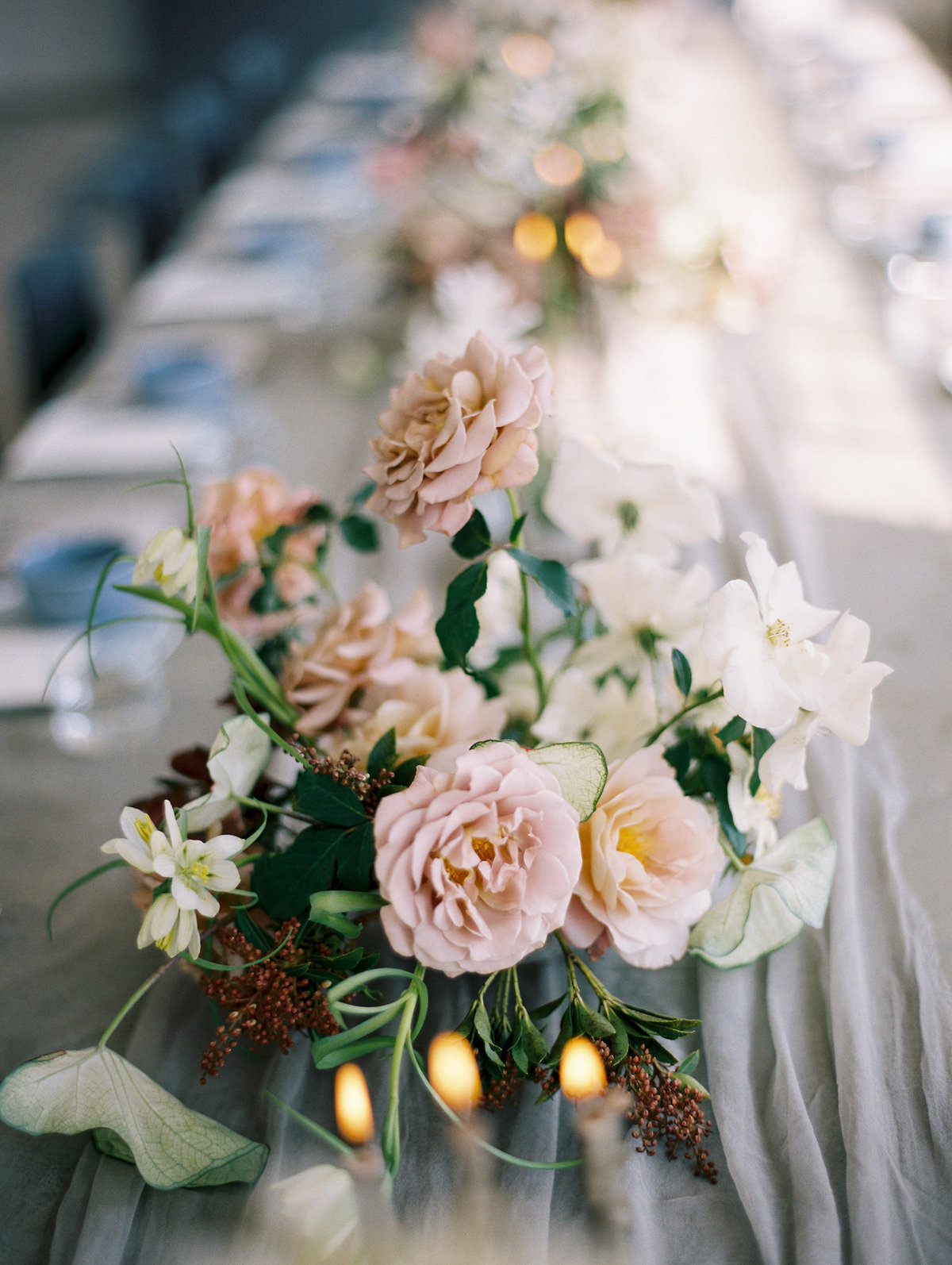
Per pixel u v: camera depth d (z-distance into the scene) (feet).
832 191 8.97
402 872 1.81
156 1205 2.05
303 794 2.06
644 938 1.96
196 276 8.04
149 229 10.76
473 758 1.87
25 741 3.55
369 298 7.25
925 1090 2.18
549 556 3.92
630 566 2.35
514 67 6.39
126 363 6.63
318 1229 1.63
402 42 16.61
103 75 27.68
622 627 2.40
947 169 8.43
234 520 2.63
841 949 2.39
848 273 7.30
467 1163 2.05
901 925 2.54
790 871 2.15
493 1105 2.04
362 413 5.86
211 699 3.71
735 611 1.90
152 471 5.24
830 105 11.21
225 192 10.25
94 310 8.98
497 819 1.82
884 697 3.49
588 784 1.95
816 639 3.73
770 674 1.91
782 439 5.30
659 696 2.42
